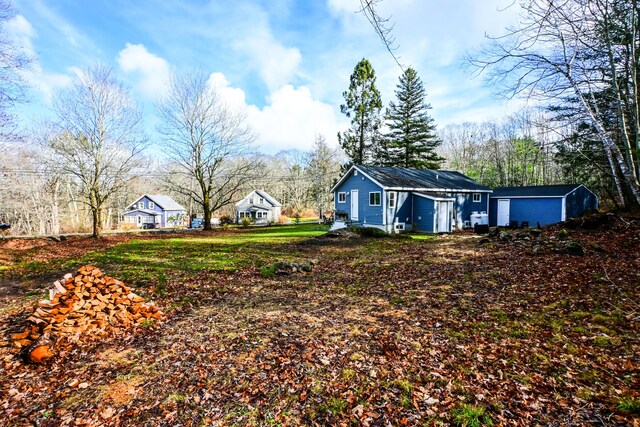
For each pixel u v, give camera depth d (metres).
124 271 10.05
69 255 14.21
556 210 21.56
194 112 26.06
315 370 3.95
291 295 7.44
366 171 22.83
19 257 13.85
